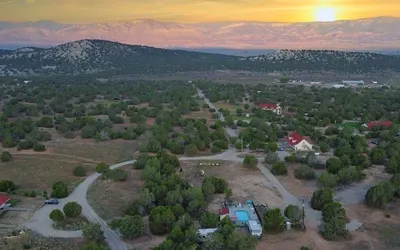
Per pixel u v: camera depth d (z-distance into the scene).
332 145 150.50
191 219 88.06
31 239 78.62
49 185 111.50
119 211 94.12
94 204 97.69
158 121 183.88
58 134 169.00
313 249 77.69
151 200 93.31
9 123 177.00
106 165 119.31
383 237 83.12
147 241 79.50
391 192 99.25
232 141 155.75
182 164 129.88
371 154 132.38
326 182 107.44
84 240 79.31
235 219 87.12
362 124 185.25
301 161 131.00
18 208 94.44
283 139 163.88
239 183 113.12
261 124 175.50
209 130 178.25
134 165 125.31
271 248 77.88
